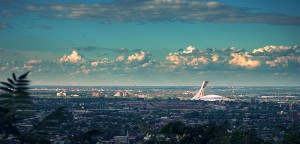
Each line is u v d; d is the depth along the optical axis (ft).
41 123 39.06
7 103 38.06
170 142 59.67
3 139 38.09
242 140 65.46
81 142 40.52
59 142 39.93
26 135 38.45
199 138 58.95
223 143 58.65
